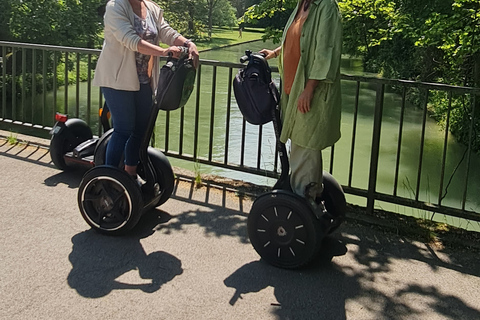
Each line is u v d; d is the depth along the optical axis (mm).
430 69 12648
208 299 2885
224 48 35312
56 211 3938
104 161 3955
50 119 13109
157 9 3707
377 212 4215
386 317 2812
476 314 2879
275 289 3025
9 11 16672
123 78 3451
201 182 4738
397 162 4129
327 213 3281
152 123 3484
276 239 3213
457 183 8445
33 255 3270
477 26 6492
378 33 8148
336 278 3188
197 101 4832
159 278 3080
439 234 3865
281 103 3357
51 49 5426
